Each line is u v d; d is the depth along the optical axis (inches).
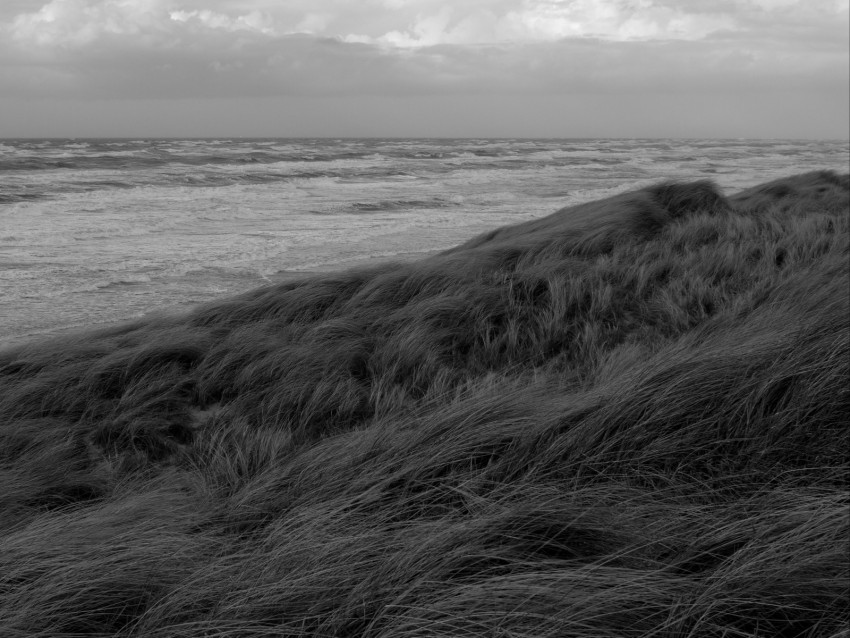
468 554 100.4
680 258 349.4
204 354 276.4
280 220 970.7
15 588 114.4
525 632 84.6
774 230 404.2
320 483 146.7
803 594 83.8
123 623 108.3
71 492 179.6
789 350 151.5
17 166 1685.5
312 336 276.4
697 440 130.7
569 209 593.6
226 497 160.7
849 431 122.5
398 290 330.0
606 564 100.7
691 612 84.3
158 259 655.1
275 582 103.8
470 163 2588.6
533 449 138.1
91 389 251.9
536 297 307.4
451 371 236.8
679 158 3302.2
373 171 2042.3
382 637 87.1
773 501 105.3
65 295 510.9
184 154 2492.6
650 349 231.5
